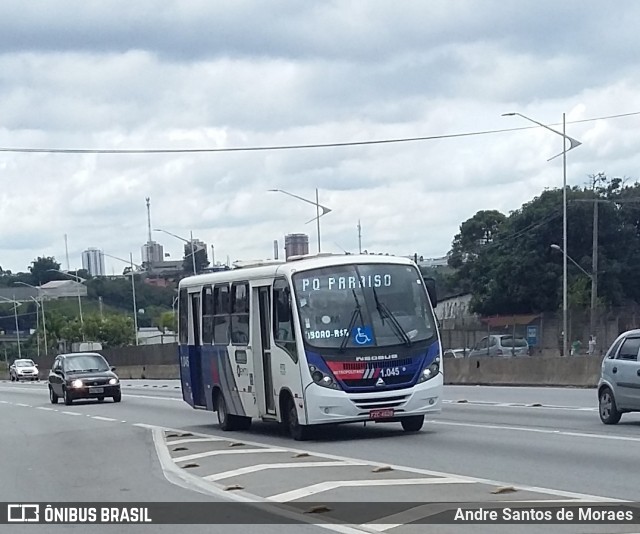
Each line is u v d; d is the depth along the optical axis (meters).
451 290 77.00
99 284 127.75
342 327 18.31
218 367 22.20
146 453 19.00
